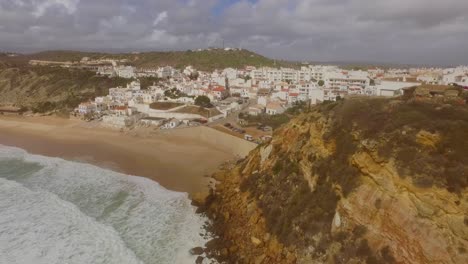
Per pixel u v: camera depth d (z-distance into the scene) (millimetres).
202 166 57688
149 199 43688
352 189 26875
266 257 29203
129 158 62219
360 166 27109
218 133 75938
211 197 42500
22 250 31531
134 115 95625
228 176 46156
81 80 161250
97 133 83688
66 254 31016
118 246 32281
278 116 91250
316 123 36031
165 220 38062
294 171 35125
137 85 142250
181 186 48562
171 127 86875
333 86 114875
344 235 25781
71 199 43250
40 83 159375
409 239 22109
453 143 23422
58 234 34281
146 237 34406
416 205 22328
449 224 20688
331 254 25500
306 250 26953
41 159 60906
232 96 134875
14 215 38094
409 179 23016
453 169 21828
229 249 31781
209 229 36188
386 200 24234
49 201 41812
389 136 26188
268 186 36375
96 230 35062
